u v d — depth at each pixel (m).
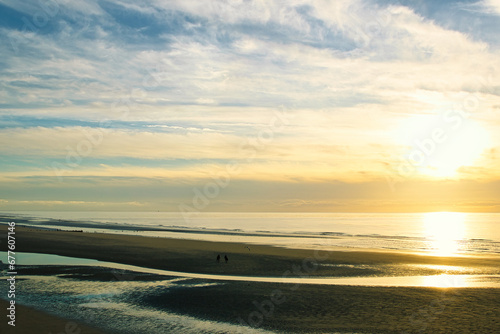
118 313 19.14
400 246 58.19
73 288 24.12
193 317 18.66
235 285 25.12
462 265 34.19
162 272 29.89
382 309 19.86
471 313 19.27
